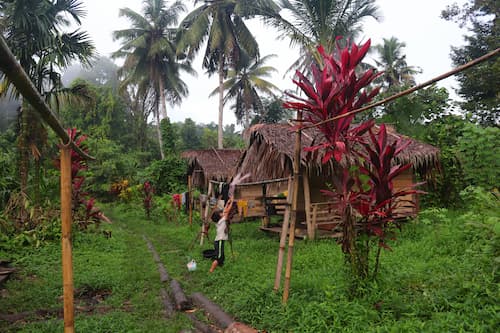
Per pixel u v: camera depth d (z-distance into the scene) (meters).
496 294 4.11
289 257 4.84
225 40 25.58
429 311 4.13
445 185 12.59
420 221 10.94
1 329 4.39
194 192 17.31
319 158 9.50
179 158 23.81
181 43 25.55
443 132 13.66
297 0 17.25
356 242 4.75
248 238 10.92
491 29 19.06
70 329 3.21
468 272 4.91
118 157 29.23
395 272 5.44
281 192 11.64
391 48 33.34
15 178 12.18
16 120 12.74
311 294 4.95
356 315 4.09
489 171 9.44
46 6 11.20
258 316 4.61
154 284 6.57
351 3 17.06
